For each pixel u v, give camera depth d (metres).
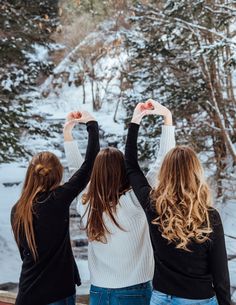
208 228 1.90
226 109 8.45
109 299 2.15
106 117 14.65
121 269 2.14
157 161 2.30
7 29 7.98
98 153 2.23
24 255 2.27
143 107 2.35
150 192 2.03
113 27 14.63
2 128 7.66
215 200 7.97
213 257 1.93
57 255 2.21
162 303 1.96
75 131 13.02
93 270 2.22
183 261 1.92
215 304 1.96
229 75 8.26
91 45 15.95
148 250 2.17
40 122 9.17
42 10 9.26
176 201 1.93
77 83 16.30
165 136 2.33
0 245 7.23
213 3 7.27
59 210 2.18
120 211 2.12
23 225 2.21
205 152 8.59
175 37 8.21
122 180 2.17
